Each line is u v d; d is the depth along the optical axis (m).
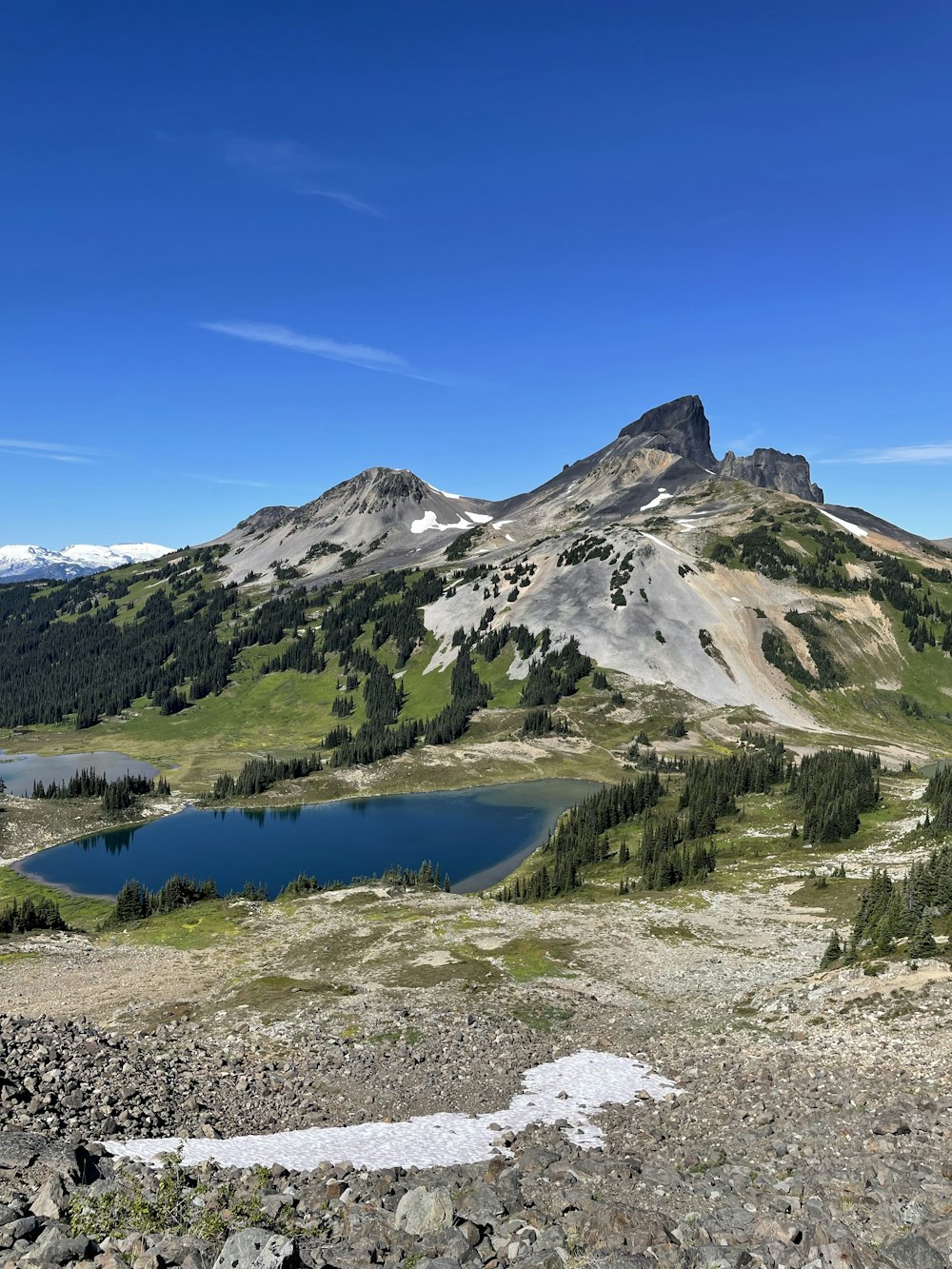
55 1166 21.97
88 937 101.44
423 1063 45.69
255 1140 29.88
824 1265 16.33
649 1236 17.86
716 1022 51.41
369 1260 17.33
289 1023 56.59
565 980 68.62
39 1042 42.75
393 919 98.44
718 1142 26.56
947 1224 17.48
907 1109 27.06
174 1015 61.78
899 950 55.97
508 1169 24.31
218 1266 16.16
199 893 118.25
